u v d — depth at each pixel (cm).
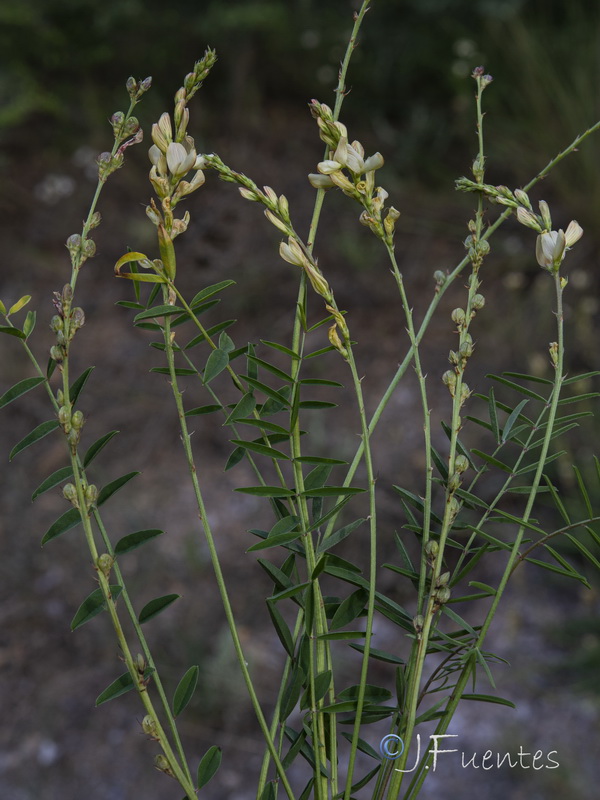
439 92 493
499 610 266
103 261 429
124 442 335
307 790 68
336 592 263
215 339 376
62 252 434
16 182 457
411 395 347
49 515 303
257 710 62
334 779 66
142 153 469
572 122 419
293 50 505
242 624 263
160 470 324
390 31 501
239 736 234
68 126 479
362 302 398
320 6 525
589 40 458
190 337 379
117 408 348
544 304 363
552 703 238
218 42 492
